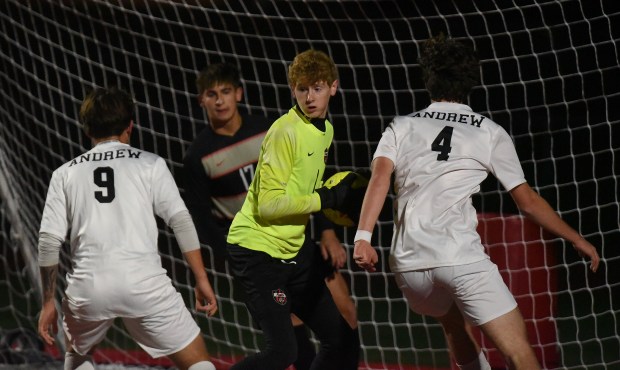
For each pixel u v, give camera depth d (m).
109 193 10.15
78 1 23.33
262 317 10.87
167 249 27.38
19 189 15.44
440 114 10.05
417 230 9.71
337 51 34.94
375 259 9.59
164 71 34.53
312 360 12.36
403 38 34.22
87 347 10.49
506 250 15.97
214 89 11.66
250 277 10.93
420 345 18.22
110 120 10.57
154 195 10.32
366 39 34.59
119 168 10.28
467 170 9.79
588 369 16.31
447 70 10.09
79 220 10.16
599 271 25.23
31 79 32.38
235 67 11.90
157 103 34.88
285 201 10.35
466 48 10.18
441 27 33.47
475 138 9.82
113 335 17.94
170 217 10.31
